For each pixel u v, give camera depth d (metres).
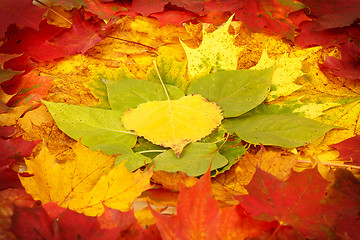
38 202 0.42
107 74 0.50
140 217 0.43
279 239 0.40
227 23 0.51
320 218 0.40
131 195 0.43
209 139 0.47
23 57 0.52
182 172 0.44
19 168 0.46
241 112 0.48
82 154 0.44
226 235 0.40
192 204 0.40
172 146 0.46
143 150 0.47
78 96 0.51
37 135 0.48
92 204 0.43
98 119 0.48
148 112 0.48
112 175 0.43
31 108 0.49
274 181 0.42
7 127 0.47
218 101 0.49
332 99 0.51
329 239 0.39
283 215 0.40
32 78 0.50
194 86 0.50
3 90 0.50
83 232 0.40
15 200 0.42
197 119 0.47
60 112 0.47
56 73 0.52
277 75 0.50
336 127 0.48
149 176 0.43
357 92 0.51
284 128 0.48
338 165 0.46
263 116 0.49
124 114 0.48
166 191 0.44
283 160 0.45
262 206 0.41
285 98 0.51
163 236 0.40
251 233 0.40
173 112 0.47
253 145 0.48
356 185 0.43
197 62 0.51
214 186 0.45
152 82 0.50
